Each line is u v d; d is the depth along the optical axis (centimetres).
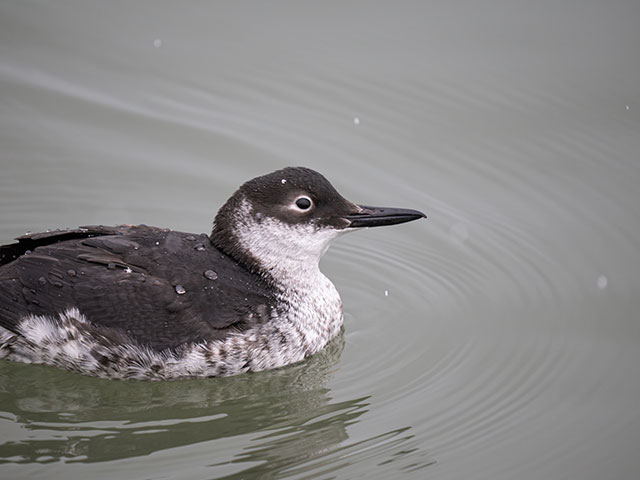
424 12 1800
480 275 1356
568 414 1099
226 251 1130
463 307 1298
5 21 1742
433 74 1681
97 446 1030
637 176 1498
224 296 1082
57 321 1058
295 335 1130
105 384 1107
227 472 988
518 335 1238
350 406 1111
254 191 1115
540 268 1357
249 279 1119
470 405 1111
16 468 984
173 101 1630
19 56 1681
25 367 1118
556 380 1158
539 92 1636
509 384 1149
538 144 1563
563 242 1399
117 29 1752
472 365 1182
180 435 1058
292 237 1118
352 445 1044
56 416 1084
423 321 1270
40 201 1441
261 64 1702
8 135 1545
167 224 1415
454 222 1445
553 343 1222
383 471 1004
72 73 1664
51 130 1568
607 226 1419
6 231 1380
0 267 1105
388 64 1698
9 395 1119
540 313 1279
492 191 1494
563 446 1048
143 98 1631
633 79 1638
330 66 1697
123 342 1058
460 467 1014
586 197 1470
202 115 1609
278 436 1059
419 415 1095
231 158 1540
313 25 1775
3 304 1066
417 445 1046
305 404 1116
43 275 1068
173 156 1539
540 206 1462
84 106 1611
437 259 1393
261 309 1098
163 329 1060
